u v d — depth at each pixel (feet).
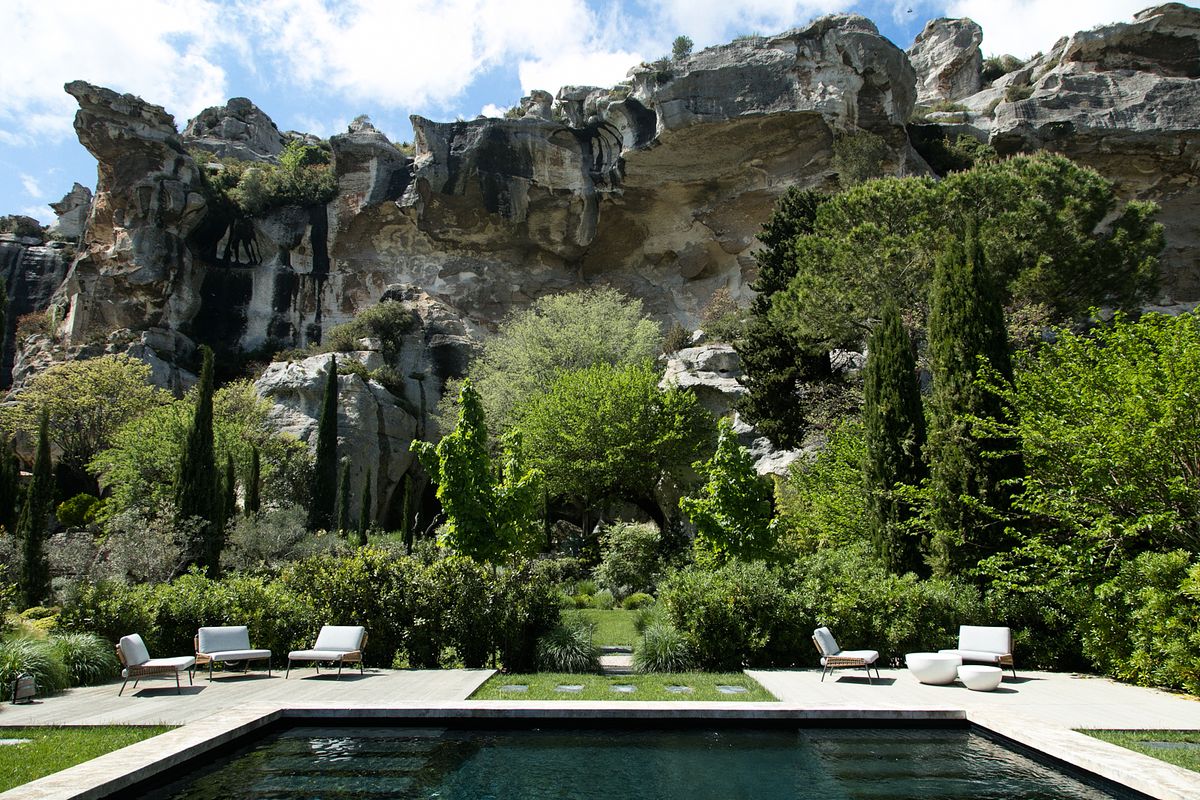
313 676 33.24
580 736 23.56
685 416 100.58
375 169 158.81
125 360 131.03
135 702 27.43
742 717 24.44
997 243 67.72
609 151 151.84
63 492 116.37
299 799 17.84
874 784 18.94
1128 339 38.22
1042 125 127.44
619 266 163.73
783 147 134.62
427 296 156.04
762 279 93.56
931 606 36.45
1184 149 124.57
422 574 37.83
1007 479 38.55
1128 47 139.54
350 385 128.26
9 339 169.17
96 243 154.92
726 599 35.99
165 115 157.38
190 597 37.76
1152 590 29.58
